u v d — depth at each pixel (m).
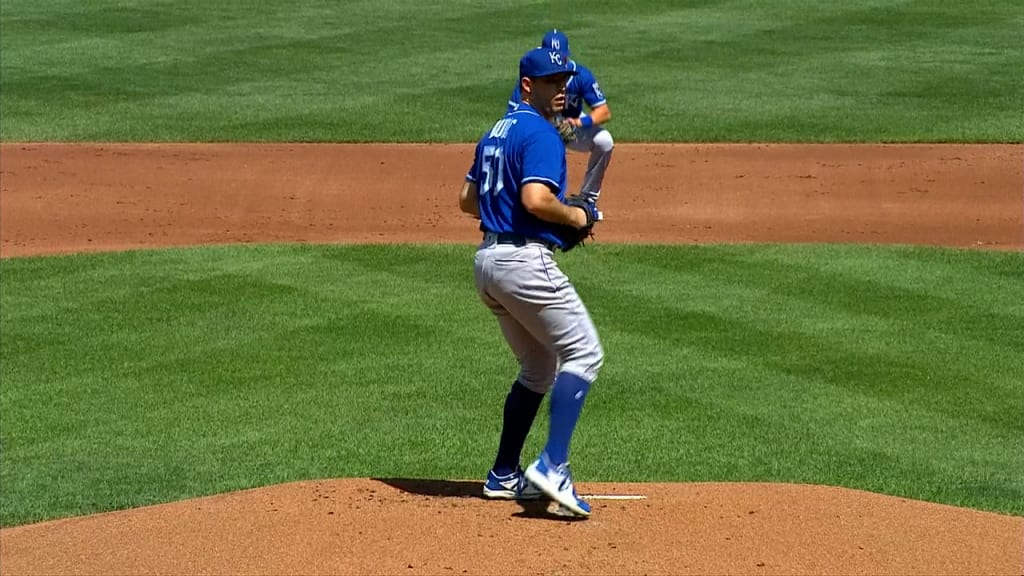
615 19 111.62
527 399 23.14
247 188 67.56
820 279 49.69
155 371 40.69
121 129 80.12
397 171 70.50
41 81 93.50
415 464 33.16
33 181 68.94
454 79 92.25
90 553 21.62
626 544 20.80
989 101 83.12
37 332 44.47
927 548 21.00
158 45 105.44
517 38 105.56
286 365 41.00
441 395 38.31
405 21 113.12
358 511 22.72
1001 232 57.75
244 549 21.09
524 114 21.56
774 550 20.64
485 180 21.64
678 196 65.25
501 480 23.38
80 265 53.34
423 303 47.31
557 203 20.91
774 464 32.66
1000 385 38.31
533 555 20.27
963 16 110.00
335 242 57.47
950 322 44.06
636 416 36.16
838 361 40.41
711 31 106.31
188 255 54.91
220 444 34.88
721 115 81.06
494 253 21.41
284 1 122.69
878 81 89.25
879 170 69.00
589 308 46.03
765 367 39.97
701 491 24.73
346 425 36.09
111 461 34.03
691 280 49.81
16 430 36.19
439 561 20.09
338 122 80.94
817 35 104.19
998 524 22.61
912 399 37.38
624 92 87.31
